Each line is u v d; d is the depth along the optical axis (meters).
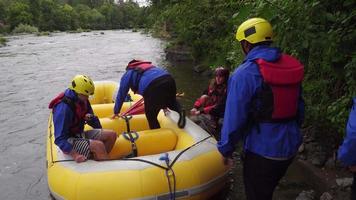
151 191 3.44
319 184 3.93
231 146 2.62
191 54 13.28
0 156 5.60
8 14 55.12
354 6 3.31
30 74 13.38
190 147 3.95
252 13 3.95
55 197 3.67
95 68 14.58
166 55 16.88
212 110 5.26
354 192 2.58
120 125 4.77
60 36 40.62
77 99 3.88
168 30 26.91
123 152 4.19
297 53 3.69
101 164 3.61
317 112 4.21
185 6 10.62
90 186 3.41
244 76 2.54
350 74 3.35
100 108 5.44
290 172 4.25
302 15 3.33
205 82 10.25
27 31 52.53
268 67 2.53
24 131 6.80
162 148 4.30
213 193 3.84
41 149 5.86
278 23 3.47
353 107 2.30
